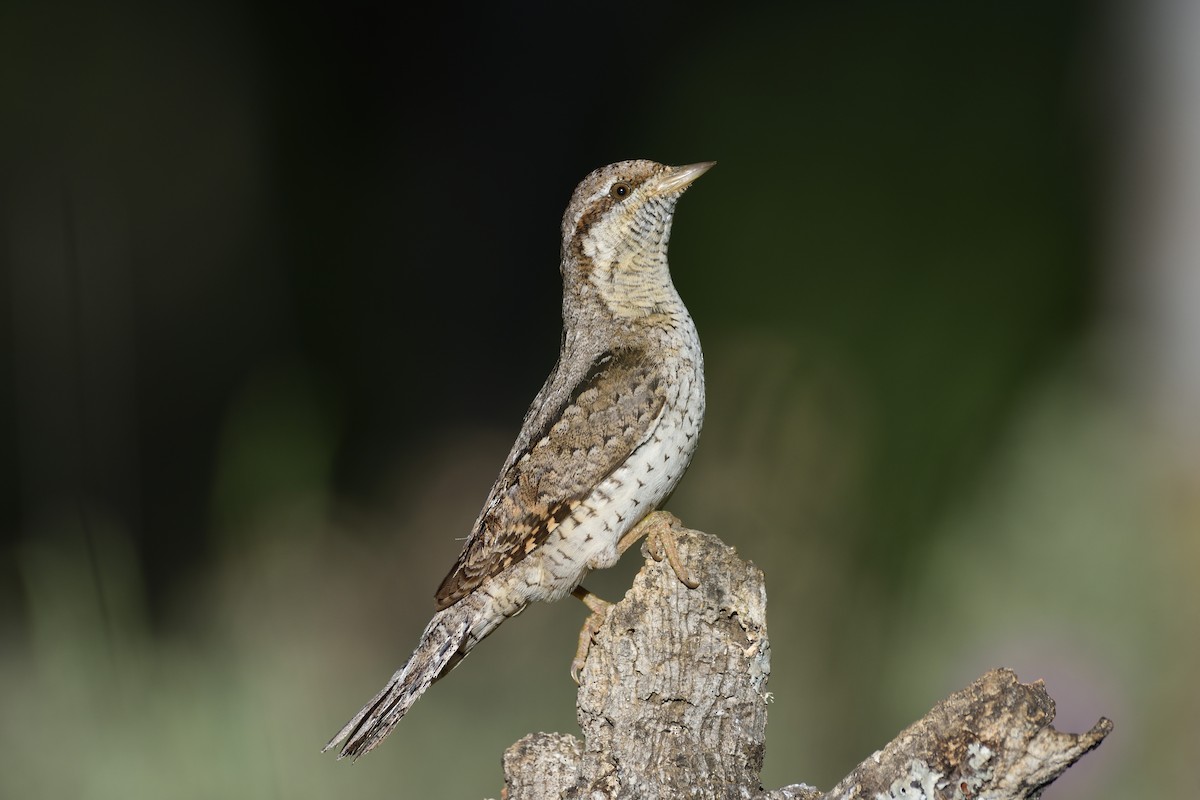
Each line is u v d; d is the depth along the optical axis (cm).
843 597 1085
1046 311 1509
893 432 1313
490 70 2117
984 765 457
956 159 1616
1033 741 453
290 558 916
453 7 2117
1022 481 1112
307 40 2006
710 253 1670
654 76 2028
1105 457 1112
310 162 1994
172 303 1694
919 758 463
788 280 1577
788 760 1009
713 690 505
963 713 461
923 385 1391
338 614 1048
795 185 1655
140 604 904
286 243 1916
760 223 1644
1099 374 1357
